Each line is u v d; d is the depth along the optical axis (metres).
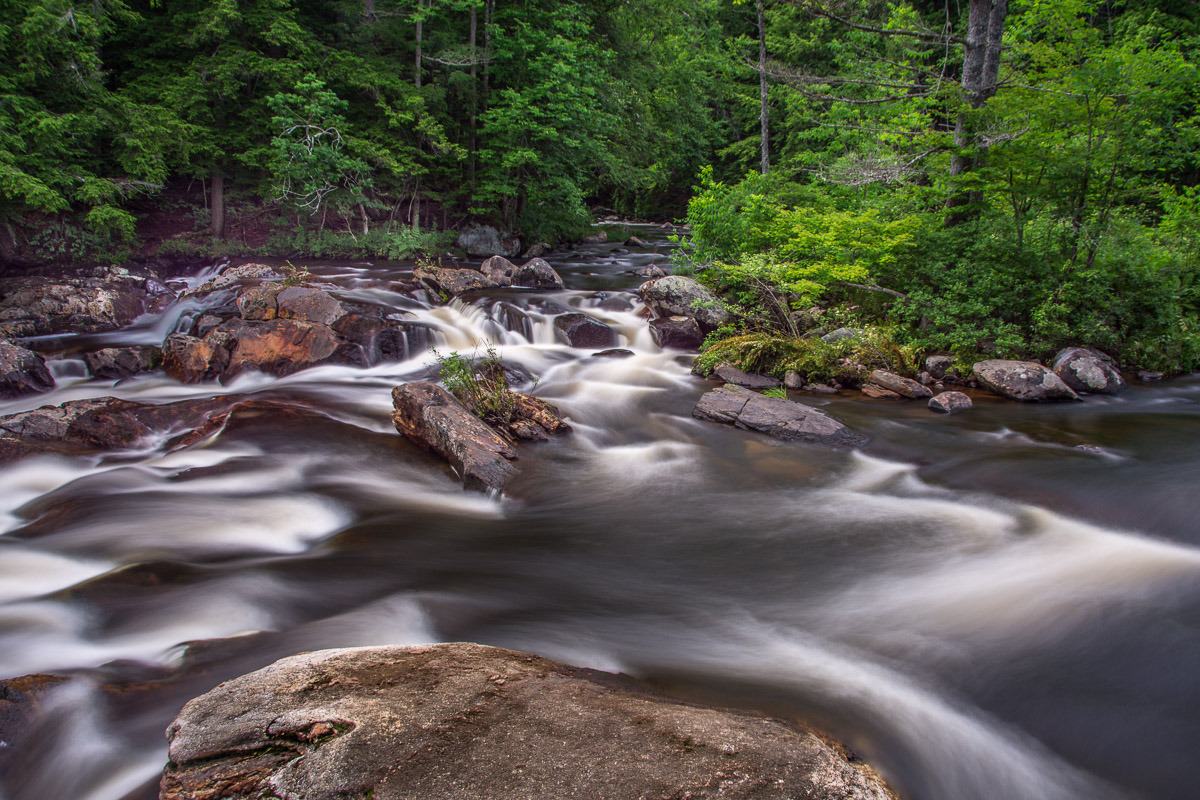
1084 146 10.98
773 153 33.62
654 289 13.89
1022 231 12.43
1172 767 3.57
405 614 4.84
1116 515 6.29
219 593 5.00
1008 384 10.30
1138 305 11.94
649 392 10.83
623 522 6.68
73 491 6.80
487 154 22.61
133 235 17.16
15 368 10.45
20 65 15.98
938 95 14.03
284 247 21.00
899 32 15.39
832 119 21.22
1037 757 3.64
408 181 23.47
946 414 9.56
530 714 3.16
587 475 7.83
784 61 30.08
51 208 15.36
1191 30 20.53
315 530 6.43
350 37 22.80
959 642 4.61
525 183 23.84
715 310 13.20
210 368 11.22
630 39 27.61
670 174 37.84
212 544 5.89
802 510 6.88
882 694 4.05
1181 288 12.43
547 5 23.58
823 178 16.58
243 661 4.15
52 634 4.45
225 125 21.34
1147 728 3.82
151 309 15.20
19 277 15.73
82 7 16.94
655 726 3.12
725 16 36.94
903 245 12.66
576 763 2.82
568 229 26.61
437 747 2.89
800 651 4.52
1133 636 4.60
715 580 5.53
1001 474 7.34
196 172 20.05
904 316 12.24
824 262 12.62
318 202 20.67
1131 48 10.95
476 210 23.52
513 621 4.83
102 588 4.98
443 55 22.19
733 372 11.23
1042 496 6.80
